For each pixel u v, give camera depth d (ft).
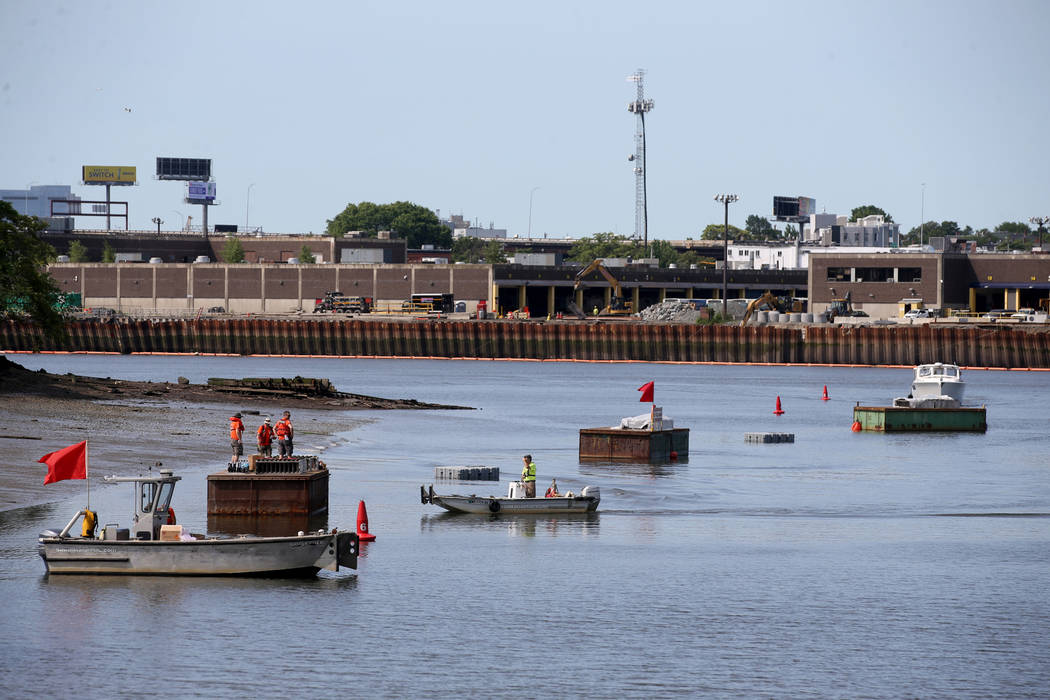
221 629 258.57
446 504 385.50
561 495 402.93
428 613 273.75
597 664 244.01
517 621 270.05
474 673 237.66
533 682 233.96
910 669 244.01
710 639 260.42
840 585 303.89
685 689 231.71
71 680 229.86
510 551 334.44
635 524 376.27
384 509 387.55
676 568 319.06
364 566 312.91
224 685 228.84
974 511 408.67
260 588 288.71
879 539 360.07
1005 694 231.71
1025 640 262.06
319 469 368.48
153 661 239.71
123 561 293.02
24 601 273.75
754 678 237.86
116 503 374.22
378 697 224.94
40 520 348.38
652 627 267.80
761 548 344.69
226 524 343.05
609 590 295.69
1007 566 325.83
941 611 282.56
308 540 296.71
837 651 254.06
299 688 228.43
